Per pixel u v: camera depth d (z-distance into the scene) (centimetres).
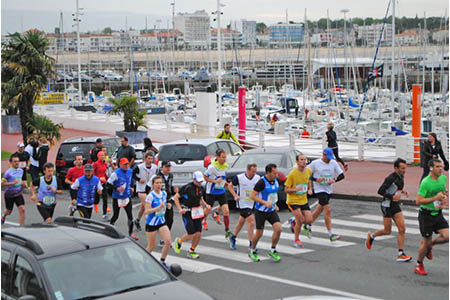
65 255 684
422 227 1041
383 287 981
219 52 3506
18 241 711
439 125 5206
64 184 2175
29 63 2594
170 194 1232
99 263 690
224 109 6431
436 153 1800
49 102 6306
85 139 2189
